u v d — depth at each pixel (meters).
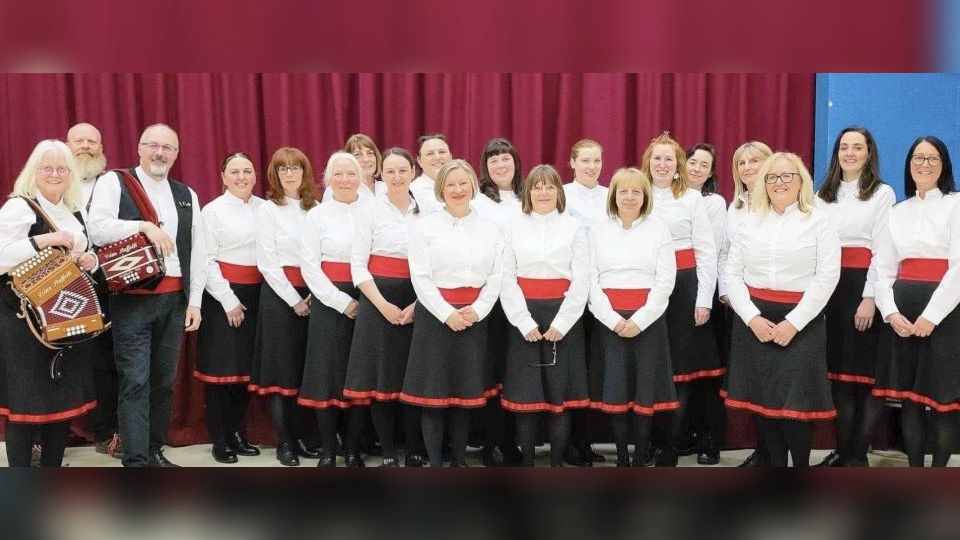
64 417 2.83
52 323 2.69
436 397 2.98
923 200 2.95
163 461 3.24
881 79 3.90
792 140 4.01
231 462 3.44
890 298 2.96
